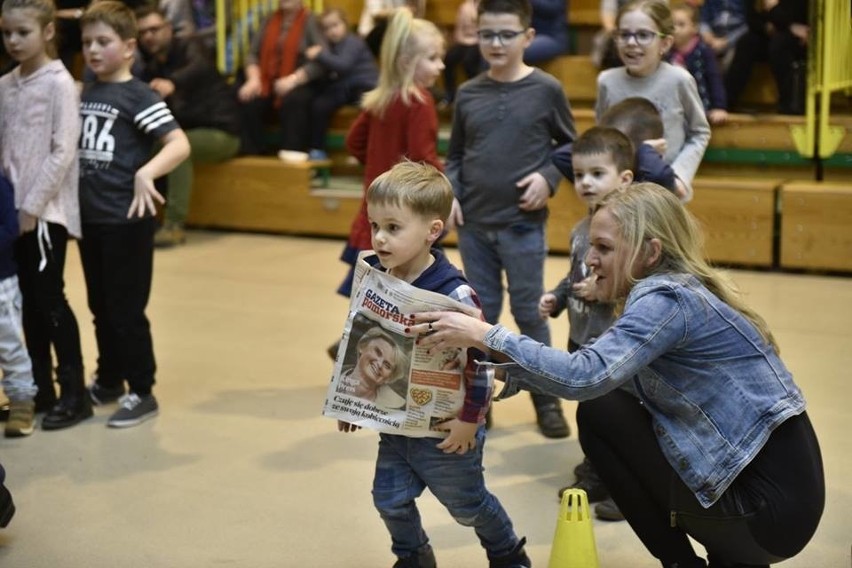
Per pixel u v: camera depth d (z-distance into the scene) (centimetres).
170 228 718
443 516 324
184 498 339
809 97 644
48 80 382
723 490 235
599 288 251
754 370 239
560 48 738
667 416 245
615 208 245
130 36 394
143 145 397
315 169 755
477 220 399
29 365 394
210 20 827
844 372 450
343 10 802
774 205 630
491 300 405
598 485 333
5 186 366
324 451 377
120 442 386
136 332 402
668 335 235
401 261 251
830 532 308
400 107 404
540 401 392
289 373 462
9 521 309
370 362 255
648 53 397
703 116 402
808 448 240
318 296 587
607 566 293
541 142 392
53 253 389
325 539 311
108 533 316
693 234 246
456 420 251
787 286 598
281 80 752
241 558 300
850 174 652
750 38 687
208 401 428
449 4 805
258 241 734
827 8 632
